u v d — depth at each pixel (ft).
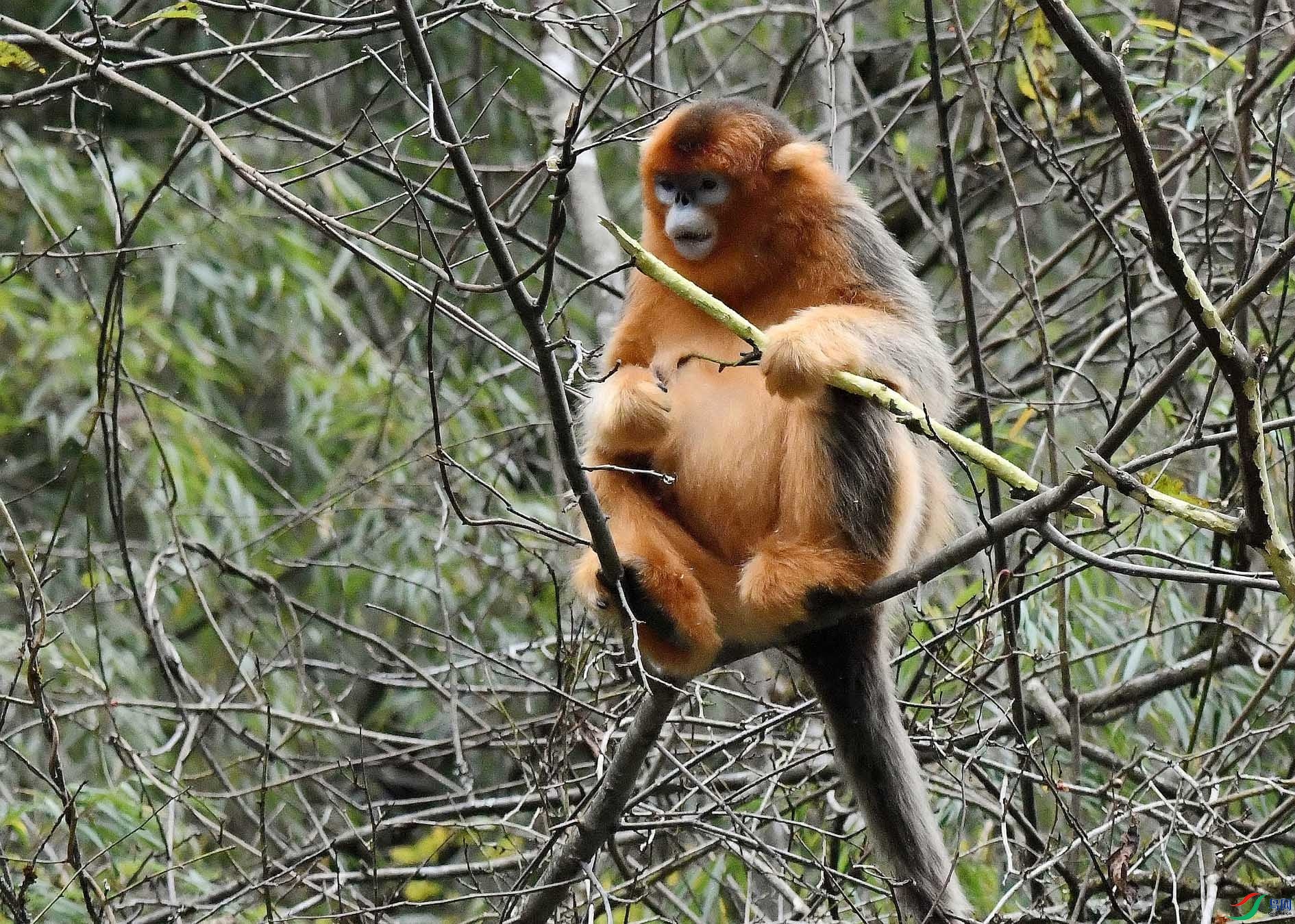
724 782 27.84
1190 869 27.12
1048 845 22.84
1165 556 18.02
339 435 41.65
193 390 42.45
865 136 43.78
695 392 23.08
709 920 29.17
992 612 22.06
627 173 47.37
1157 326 39.04
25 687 34.19
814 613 21.33
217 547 38.99
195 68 38.32
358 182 46.11
